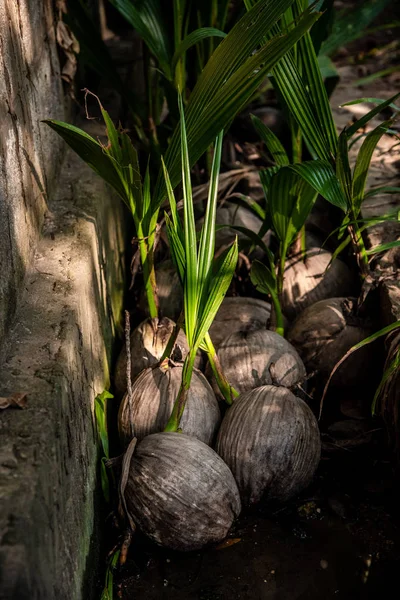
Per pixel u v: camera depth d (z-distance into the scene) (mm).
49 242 2338
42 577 1334
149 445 1974
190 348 2029
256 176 3551
